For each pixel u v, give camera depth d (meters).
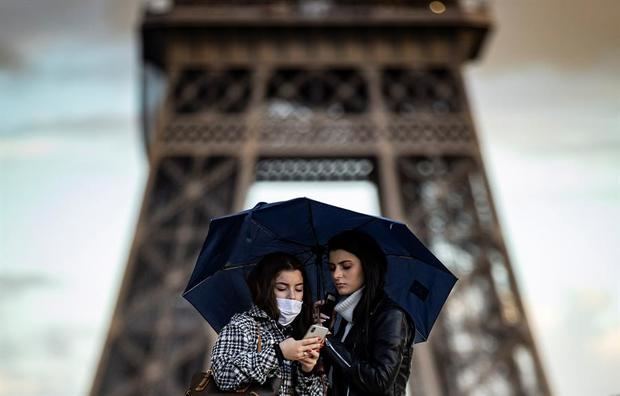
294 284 9.94
